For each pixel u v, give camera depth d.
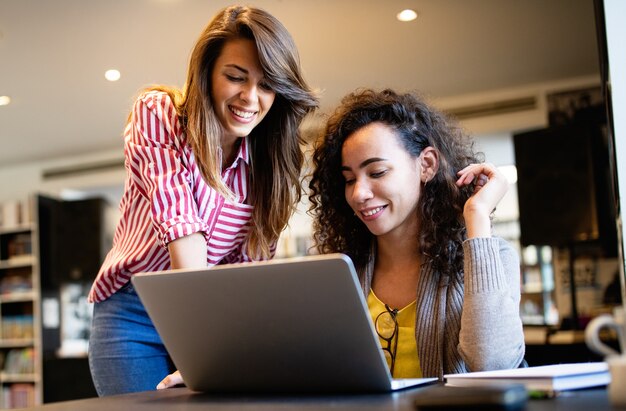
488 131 6.07
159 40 4.88
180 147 1.66
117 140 7.21
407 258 1.71
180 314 1.20
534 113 5.93
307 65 5.31
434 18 4.62
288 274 1.08
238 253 1.92
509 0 4.41
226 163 1.82
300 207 4.06
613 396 0.89
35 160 7.82
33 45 4.89
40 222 7.28
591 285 5.51
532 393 1.00
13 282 7.37
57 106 6.13
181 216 1.57
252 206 1.85
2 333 7.30
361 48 5.05
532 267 6.63
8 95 5.81
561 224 5.18
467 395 0.88
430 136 1.73
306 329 1.12
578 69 5.62
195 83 1.66
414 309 1.64
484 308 1.40
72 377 6.25
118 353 1.81
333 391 1.17
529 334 4.59
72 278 7.24
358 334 1.09
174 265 1.56
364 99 1.73
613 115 2.02
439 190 1.69
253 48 1.64
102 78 5.54
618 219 1.99
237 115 1.67
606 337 3.91
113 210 7.87
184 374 1.27
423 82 5.77
